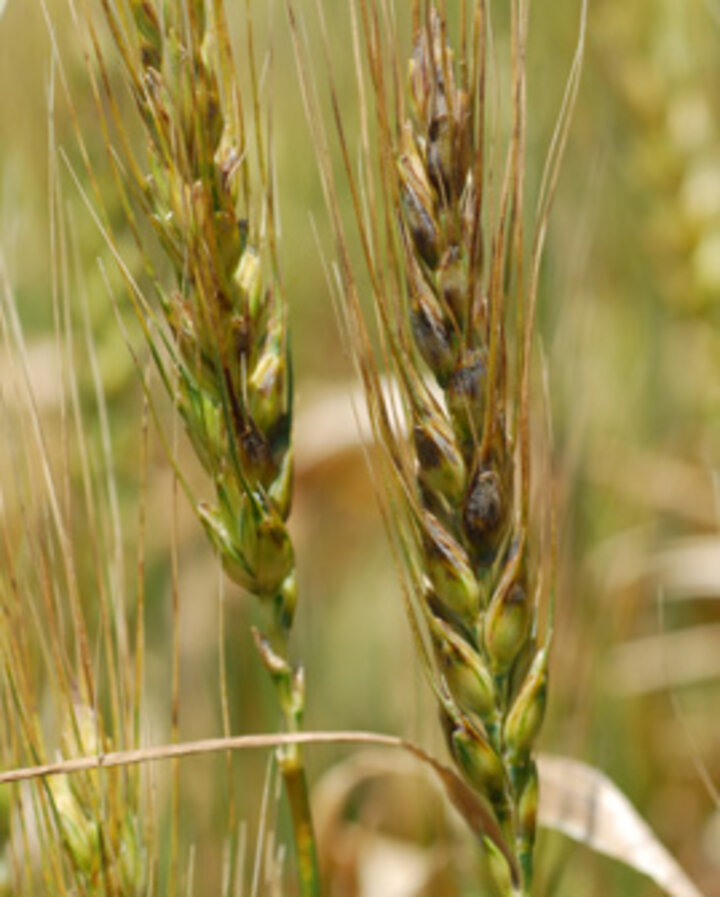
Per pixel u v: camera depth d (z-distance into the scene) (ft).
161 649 1.49
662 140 1.73
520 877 1.06
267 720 1.54
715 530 1.81
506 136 1.53
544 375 1.06
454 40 1.45
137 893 1.08
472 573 1.04
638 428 1.80
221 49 1.05
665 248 1.74
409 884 1.46
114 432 1.38
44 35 1.39
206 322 1.06
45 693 1.25
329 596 1.77
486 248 1.12
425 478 1.04
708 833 1.66
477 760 1.05
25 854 1.07
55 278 1.09
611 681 1.60
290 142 1.71
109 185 1.32
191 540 1.59
